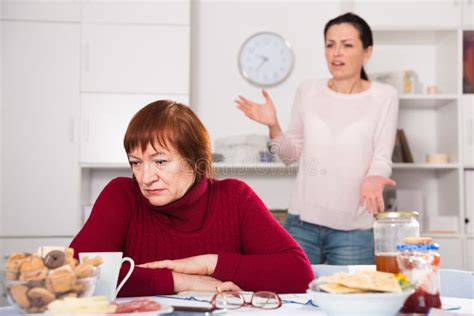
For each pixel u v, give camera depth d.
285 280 1.52
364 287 1.01
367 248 2.82
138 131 1.49
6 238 3.66
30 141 3.69
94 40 3.74
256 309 1.15
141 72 3.76
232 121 4.01
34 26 3.71
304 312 1.11
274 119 2.93
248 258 1.52
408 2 3.85
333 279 1.05
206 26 4.04
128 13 3.76
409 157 3.93
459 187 3.80
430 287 1.08
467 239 3.77
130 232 1.60
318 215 2.82
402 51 4.12
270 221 1.65
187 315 1.05
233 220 1.65
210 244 1.62
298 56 4.06
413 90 3.91
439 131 4.09
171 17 3.79
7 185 3.68
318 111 2.86
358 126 2.80
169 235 1.61
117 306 1.00
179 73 3.78
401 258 1.10
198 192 1.57
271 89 4.04
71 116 3.71
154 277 1.41
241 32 4.05
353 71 2.85
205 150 1.58
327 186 2.81
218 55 4.03
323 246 2.87
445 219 3.80
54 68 3.71
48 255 1.05
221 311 1.10
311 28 4.07
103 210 1.57
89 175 3.96
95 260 1.11
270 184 4.00
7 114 3.68
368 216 2.83
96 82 3.73
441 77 4.04
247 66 4.02
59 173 3.70
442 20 3.85
